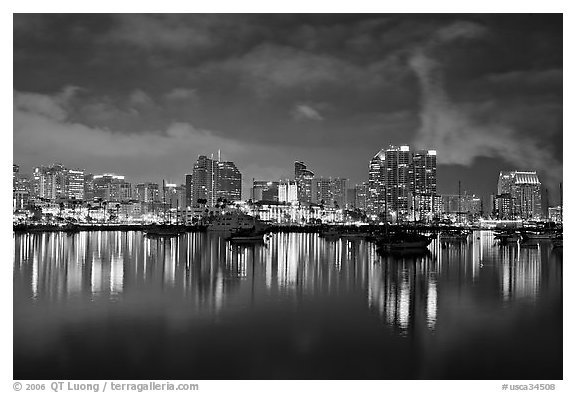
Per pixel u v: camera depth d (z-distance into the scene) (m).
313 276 77.25
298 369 33.75
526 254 122.19
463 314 49.31
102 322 45.16
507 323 45.75
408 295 60.06
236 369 33.69
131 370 33.41
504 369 34.06
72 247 140.25
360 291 62.66
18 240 177.62
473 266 92.81
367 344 38.94
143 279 72.38
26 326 43.41
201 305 53.06
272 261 101.94
